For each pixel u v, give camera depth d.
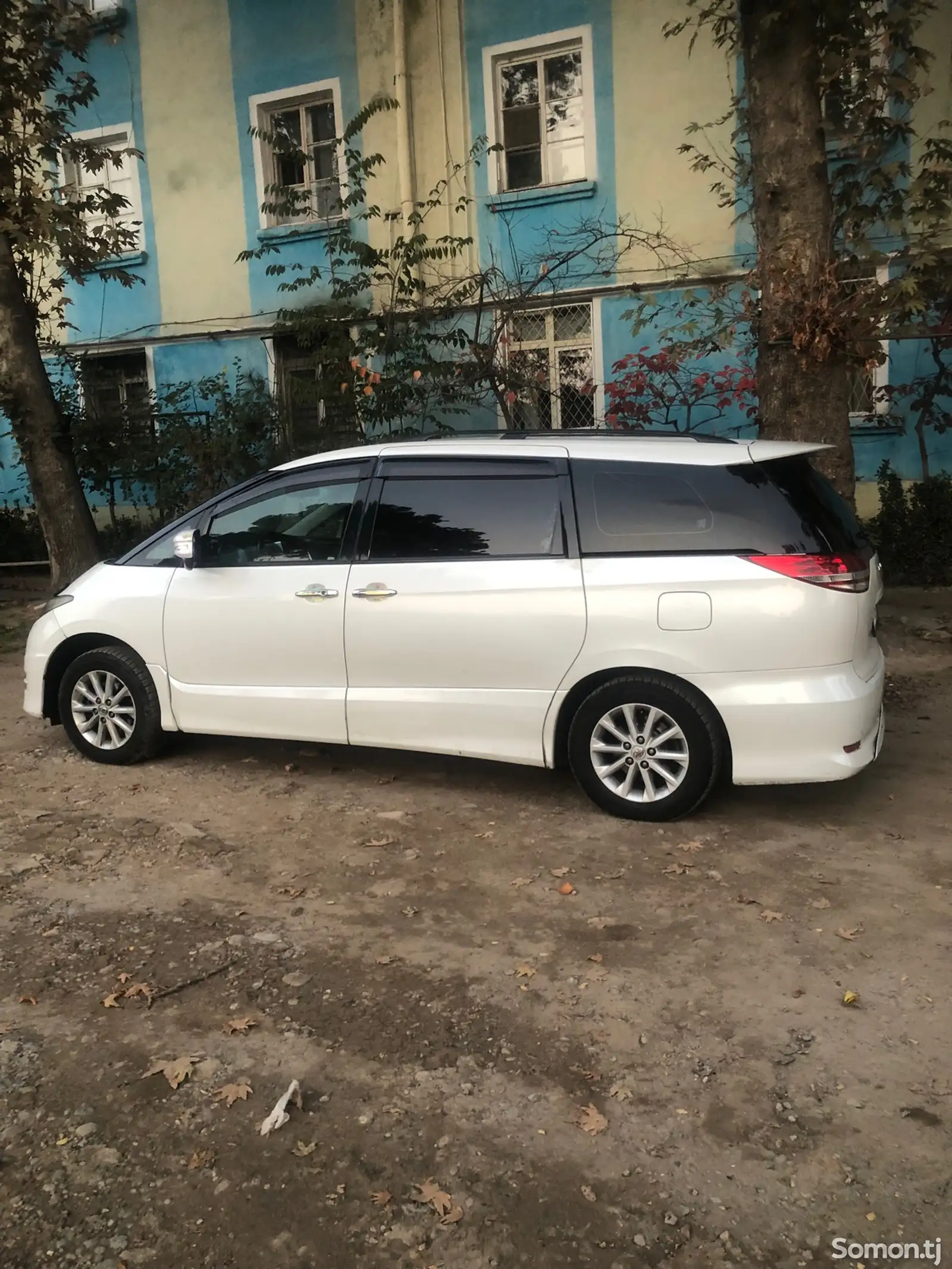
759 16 6.54
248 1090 2.92
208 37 14.15
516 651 4.80
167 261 14.96
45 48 10.76
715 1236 2.37
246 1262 2.32
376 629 5.05
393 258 12.21
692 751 4.63
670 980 3.47
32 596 13.41
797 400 6.70
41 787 5.59
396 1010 3.33
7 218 9.73
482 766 5.71
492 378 11.94
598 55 12.24
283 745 6.18
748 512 4.50
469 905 4.07
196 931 3.90
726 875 4.27
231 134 14.30
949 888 4.10
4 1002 3.41
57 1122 2.80
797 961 3.57
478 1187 2.54
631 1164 2.61
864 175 8.23
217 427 13.40
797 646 4.39
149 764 5.89
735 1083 2.92
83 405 14.54
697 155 11.09
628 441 4.89
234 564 5.46
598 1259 2.31
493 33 12.68
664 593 4.54
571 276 12.70
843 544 4.51
